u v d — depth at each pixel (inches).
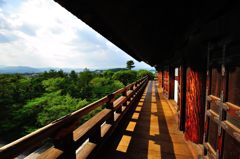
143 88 524.7
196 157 120.3
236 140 64.6
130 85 263.6
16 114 1231.5
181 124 174.7
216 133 85.8
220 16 73.4
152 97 402.9
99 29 97.4
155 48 209.2
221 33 72.4
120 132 173.5
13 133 1194.6
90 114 1015.0
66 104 1233.4
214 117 85.0
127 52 194.4
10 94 1498.5
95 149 108.5
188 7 79.3
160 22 102.8
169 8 80.0
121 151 133.8
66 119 75.8
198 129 130.9
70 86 1667.1
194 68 128.8
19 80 1781.5
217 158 79.6
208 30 86.4
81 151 101.9
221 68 80.4
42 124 1128.8
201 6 79.5
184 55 158.2
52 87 1611.7
